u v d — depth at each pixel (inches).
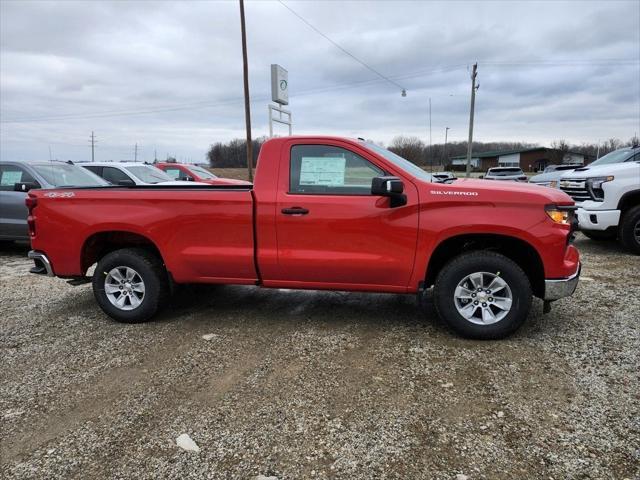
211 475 96.2
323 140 164.4
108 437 109.9
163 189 180.7
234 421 115.0
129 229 178.2
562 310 188.5
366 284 165.0
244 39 800.9
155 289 180.5
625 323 172.4
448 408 117.8
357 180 162.1
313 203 161.8
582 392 123.3
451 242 163.9
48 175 328.8
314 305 204.2
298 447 104.3
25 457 103.5
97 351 159.2
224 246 171.5
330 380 134.1
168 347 161.0
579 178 312.8
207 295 223.0
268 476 95.3
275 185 166.2
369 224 158.9
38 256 188.9
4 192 320.5
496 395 123.2
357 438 106.9
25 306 213.3
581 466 95.2
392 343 159.2
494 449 101.5
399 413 116.3
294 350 155.4
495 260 153.0
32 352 159.8
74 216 182.5
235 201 167.9
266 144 168.1
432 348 154.1
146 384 134.8
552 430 107.4
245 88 815.7
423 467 96.7
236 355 152.9
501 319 155.8
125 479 95.7
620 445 101.2
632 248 293.3
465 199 152.6
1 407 124.6
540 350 150.1
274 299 214.8
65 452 104.8
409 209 155.8
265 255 167.9
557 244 149.7
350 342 161.0
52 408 123.3
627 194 287.7
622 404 117.1
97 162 417.4
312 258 164.1
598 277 240.5
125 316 183.8
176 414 118.7
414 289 162.1
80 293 235.1
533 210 149.8
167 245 176.1
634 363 139.3
